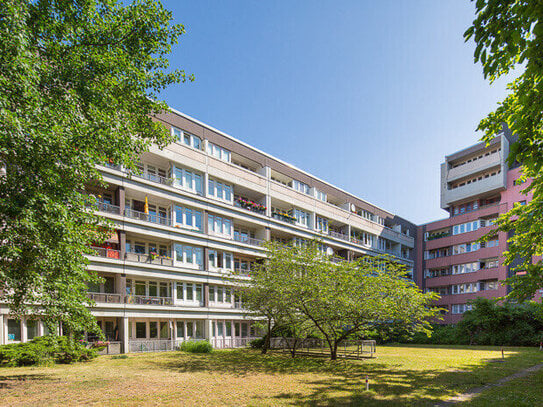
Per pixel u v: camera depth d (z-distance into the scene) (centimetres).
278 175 4169
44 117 1028
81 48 1318
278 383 1355
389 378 1473
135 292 2875
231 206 3438
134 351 2661
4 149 977
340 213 4744
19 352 1836
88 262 1324
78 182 1181
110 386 1279
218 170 3388
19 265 1110
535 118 663
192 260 3136
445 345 3703
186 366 1845
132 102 1472
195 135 3294
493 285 4591
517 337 3447
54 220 1047
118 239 2688
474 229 4891
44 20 1258
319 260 2150
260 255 3625
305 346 2950
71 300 1302
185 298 3042
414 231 5903
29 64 1023
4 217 988
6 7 969
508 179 4559
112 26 1406
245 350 2903
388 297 1961
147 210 2902
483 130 1026
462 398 1105
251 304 2472
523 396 1119
